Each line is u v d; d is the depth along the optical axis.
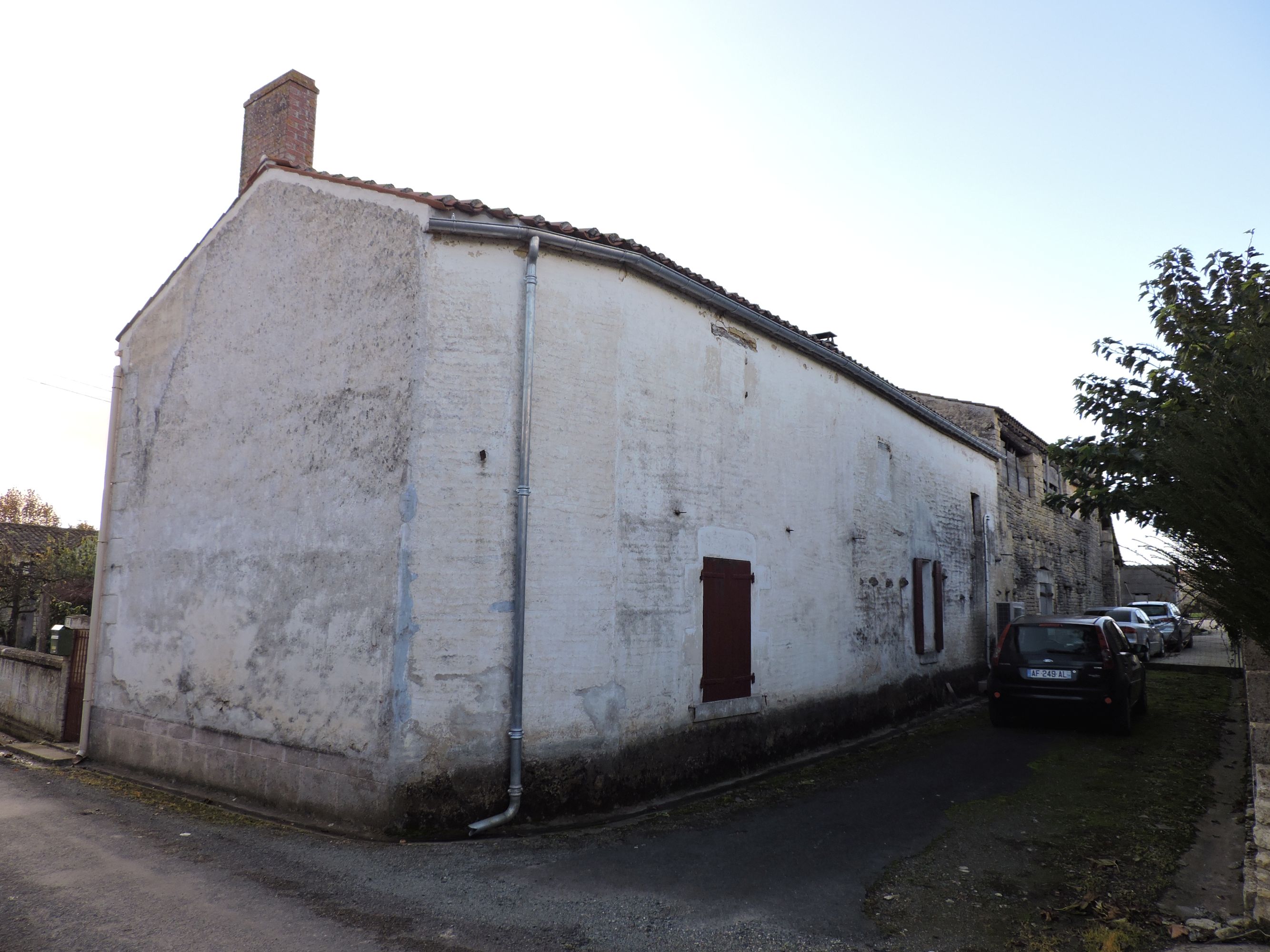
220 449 8.07
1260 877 4.52
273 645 7.07
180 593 8.18
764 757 8.76
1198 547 5.38
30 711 10.41
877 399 12.26
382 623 6.22
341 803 6.27
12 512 40.31
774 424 9.59
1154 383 8.80
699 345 8.45
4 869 5.17
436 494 6.34
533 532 6.65
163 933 4.18
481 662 6.30
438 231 6.61
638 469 7.54
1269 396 4.86
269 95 9.86
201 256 8.82
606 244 7.36
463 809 6.10
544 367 6.88
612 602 7.12
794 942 4.33
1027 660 11.02
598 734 6.87
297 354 7.45
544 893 4.93
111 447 9.51
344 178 7.26
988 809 7.08
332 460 6.90
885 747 10.12
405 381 6.47
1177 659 21.94
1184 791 7.68
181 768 7.74
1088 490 9.71
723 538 8.52
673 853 5.79
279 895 4.77
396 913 4.55
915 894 5.06
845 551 10.87
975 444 16.14
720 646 8.31
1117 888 5.19
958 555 14.98
